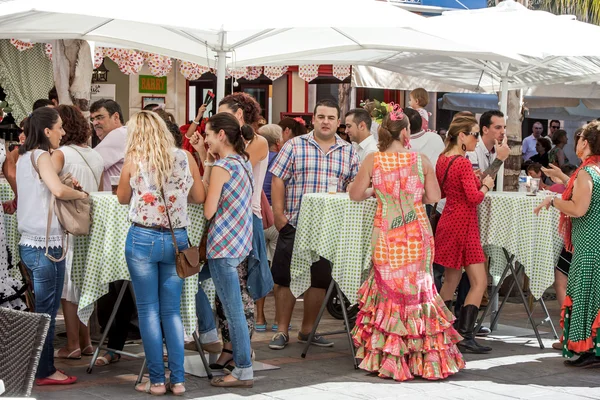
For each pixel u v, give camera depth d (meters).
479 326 9.48
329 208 8.23
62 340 8.98
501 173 10.58
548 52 9.46
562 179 9.33
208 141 7.29
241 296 7.64
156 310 7.03
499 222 9.09
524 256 9.03
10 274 8.06
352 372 8.04
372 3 8.03
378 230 7.96
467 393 7.36
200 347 7.64
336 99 18.84
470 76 12.78
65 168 7.66
